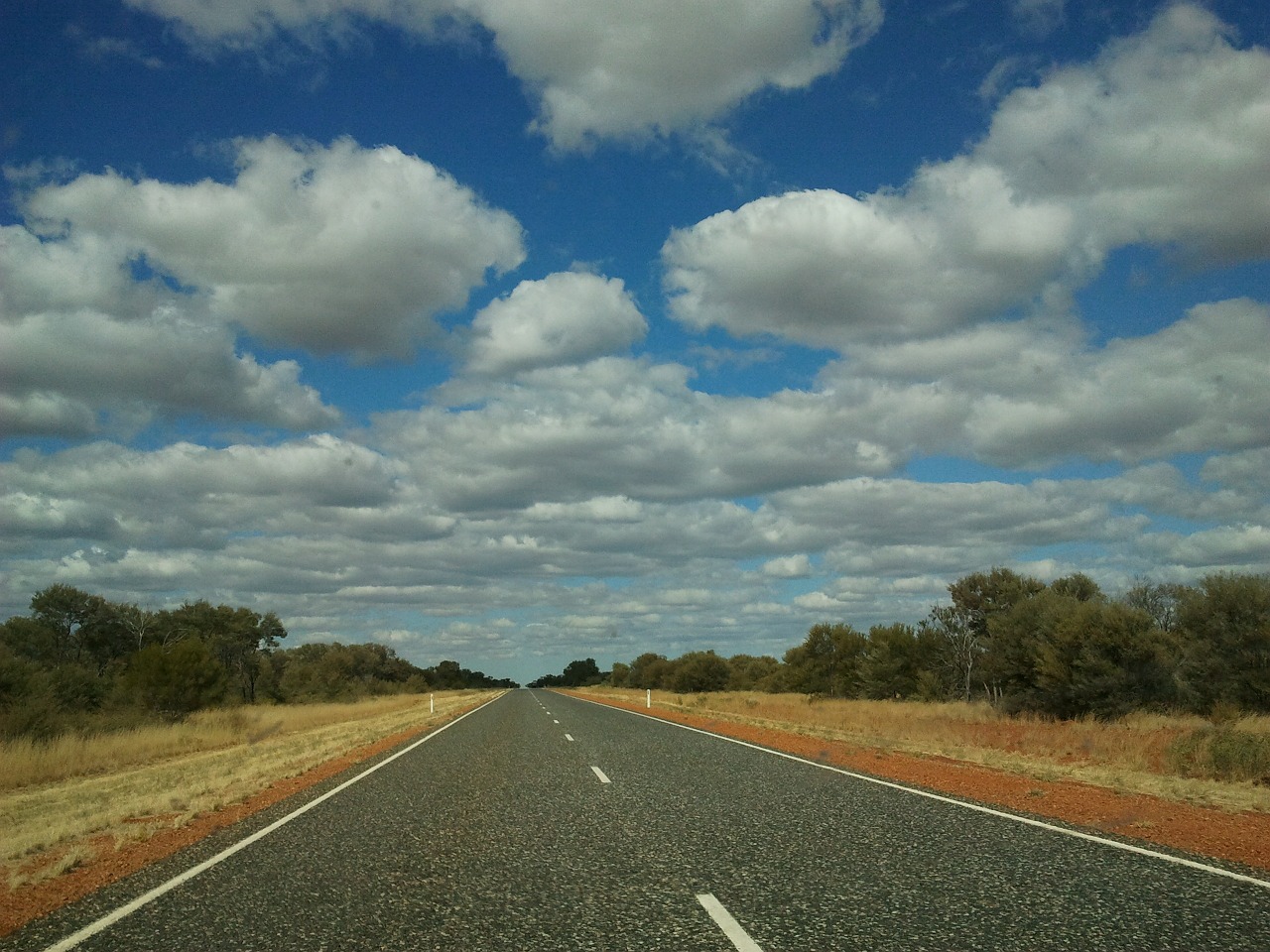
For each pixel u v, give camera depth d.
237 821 10.17
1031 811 9.62
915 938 5.00
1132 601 36.97
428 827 9.38
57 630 53.47
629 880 6.67
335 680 76.62
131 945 5.27
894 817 9.27
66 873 7.68
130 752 22.38
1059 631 27.33
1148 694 25.53
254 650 68.81
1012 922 5.27
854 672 53.78
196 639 38.34
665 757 16.56
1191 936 4.93
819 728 24.27
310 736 26.89
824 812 9.69
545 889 6.46
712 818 9.46
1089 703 25.72
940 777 12.95
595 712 36.78
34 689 26.88
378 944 5.18
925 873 6.64
